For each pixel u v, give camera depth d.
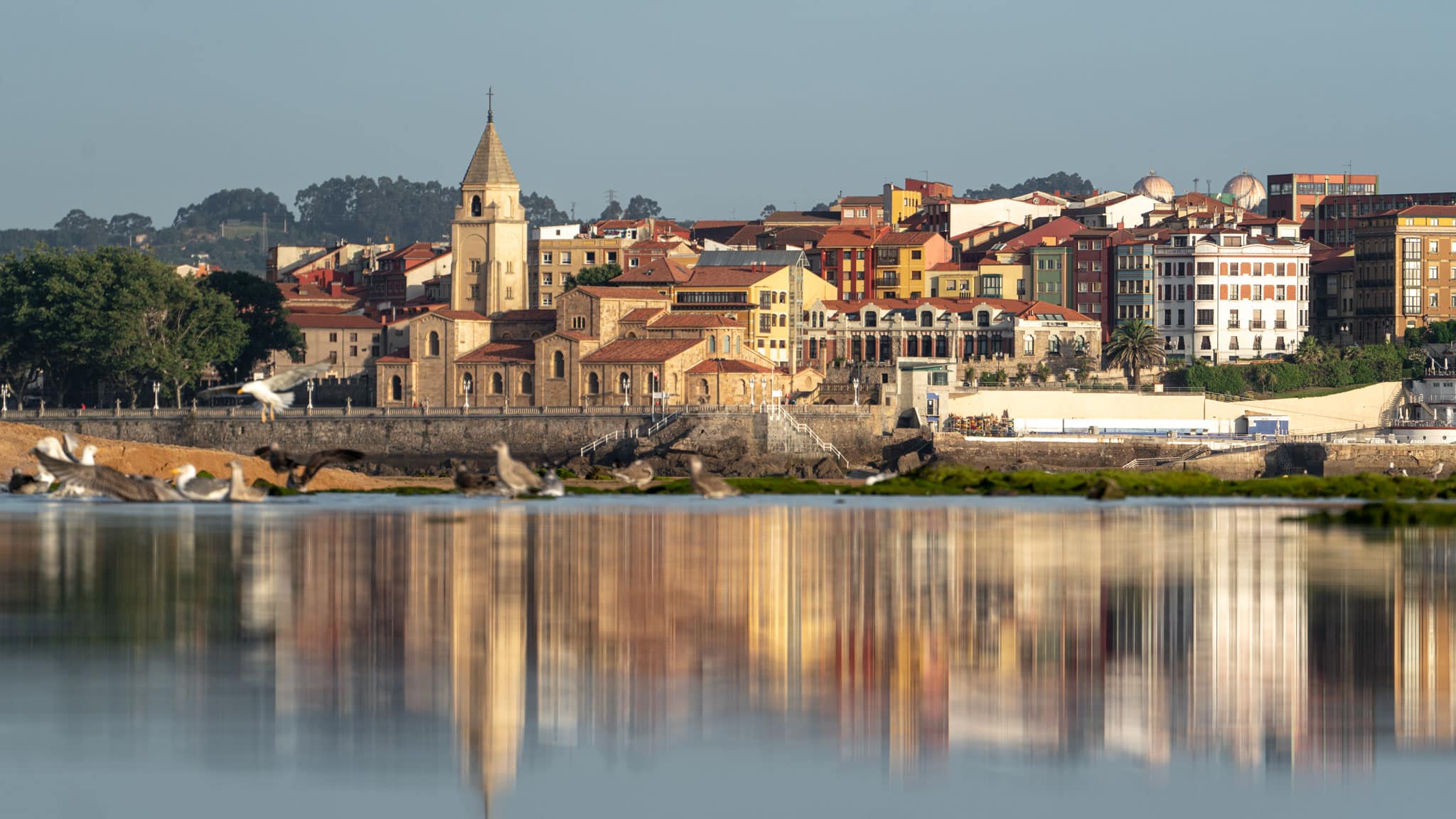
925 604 103.88
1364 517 164.88
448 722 73.06
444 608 100.38
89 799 62.81
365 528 151.38
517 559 126.06
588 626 94.25
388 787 64.69
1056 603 104.44
